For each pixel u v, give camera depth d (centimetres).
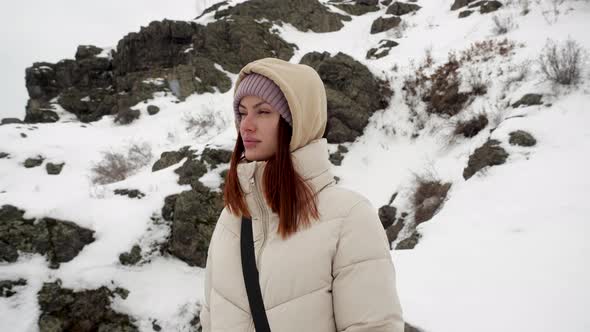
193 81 1589
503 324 247
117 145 1257
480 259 343
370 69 1103
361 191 858
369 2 2253
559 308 248
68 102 1800
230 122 1262
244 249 88
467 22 1356
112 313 527
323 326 80
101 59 1908
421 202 706
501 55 962
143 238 605
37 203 589
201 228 624
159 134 1300
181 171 714
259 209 90
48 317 501
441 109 956
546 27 1017
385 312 78
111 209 637
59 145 1209
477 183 539
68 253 557
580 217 358
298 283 81
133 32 1819
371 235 84
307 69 94
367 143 998
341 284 81
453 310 272
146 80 1652
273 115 90
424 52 1251
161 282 571
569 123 575
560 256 310
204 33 1728
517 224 385
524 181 480
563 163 484
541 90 693
